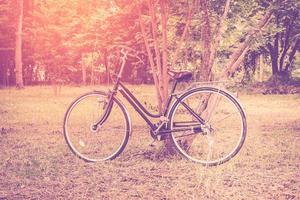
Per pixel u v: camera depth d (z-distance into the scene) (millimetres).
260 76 39031
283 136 7312
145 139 6809
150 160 5133
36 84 39281
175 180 4211
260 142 6641
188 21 5879
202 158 5184
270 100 18203
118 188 3961
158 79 5441
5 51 41406
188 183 4117
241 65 29484
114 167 4785
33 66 43719
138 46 20828
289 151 5855
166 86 5348
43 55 29484
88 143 6145
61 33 28719
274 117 10984
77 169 4715
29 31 30672
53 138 6930
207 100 5094
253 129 8344
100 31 27297
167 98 5320
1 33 39000
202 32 5816
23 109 12805
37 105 14445
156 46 5516
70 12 28891
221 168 4723
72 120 6789
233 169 4727
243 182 4164
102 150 5719
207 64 5707
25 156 5398
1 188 3955
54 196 3707
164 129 5047
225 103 4945
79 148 5867
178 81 5059
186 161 4996
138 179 4270
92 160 5094
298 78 34031
